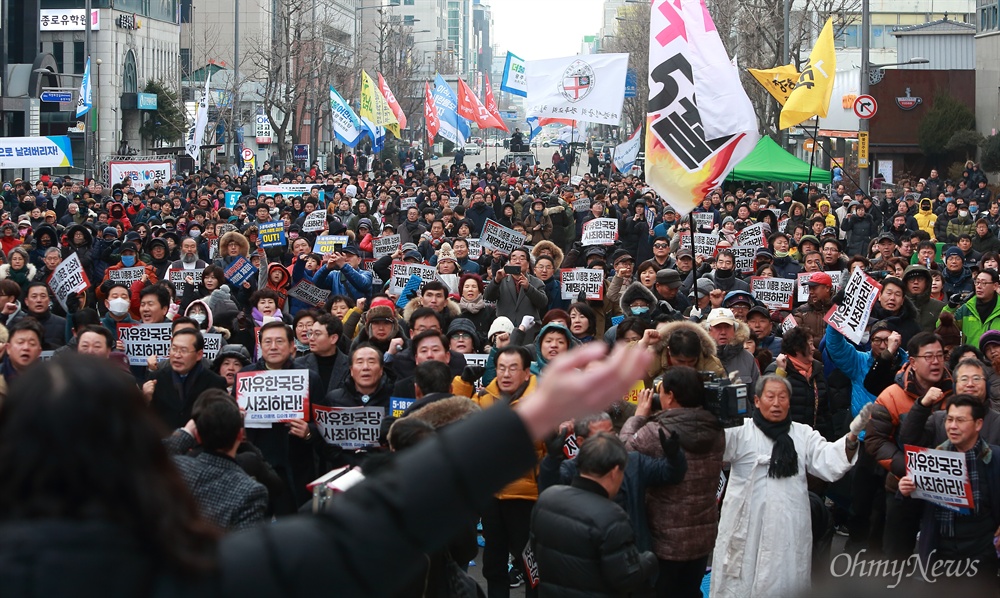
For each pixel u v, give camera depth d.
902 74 54.78
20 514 1.35
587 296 14.05
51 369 1.41
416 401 7.80
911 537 7.97
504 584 7.95
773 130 44.91
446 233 24.41
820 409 9.95
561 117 32.94
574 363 1.60
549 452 7.11
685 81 12.11
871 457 8.59
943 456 7.19
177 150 61.97
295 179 44.91
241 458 7.01
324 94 79.31
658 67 12.16
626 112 89.81
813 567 7.80
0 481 1.36
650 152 12.25
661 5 12.12
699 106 12.09
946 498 7.20
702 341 8.69
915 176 55.50
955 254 15.84
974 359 7.96
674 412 7.11
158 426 1.47
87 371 1.42
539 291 13.69
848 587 2.77
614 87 32.78
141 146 72.50
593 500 6.00
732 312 11.09
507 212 25.92
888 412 8.12
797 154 57.59
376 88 51.94
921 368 8.28
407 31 113.12
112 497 1.38
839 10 47.56
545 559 6.09
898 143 54.94
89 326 9.30
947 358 10.11
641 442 7.14
